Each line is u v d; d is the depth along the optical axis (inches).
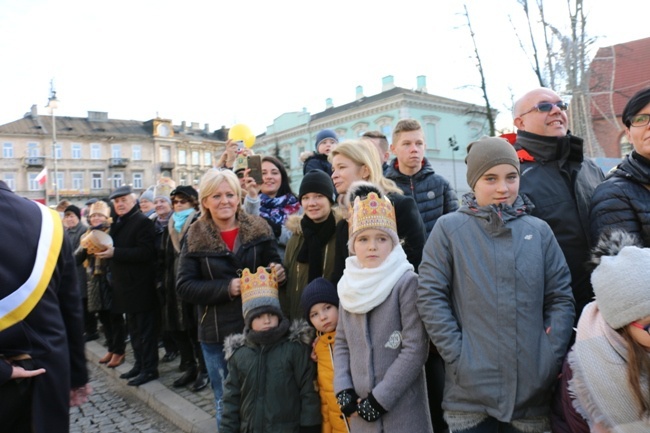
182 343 179.9
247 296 100.7
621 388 55.6
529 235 73.7
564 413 63.9
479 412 70.8
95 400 177.6
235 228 125.7
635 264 54.7
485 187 75.9
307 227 106.5
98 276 222.7
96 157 2261.3
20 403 68.2
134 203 186.1
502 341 69.7
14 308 67.4
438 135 1317.7
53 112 1164.5
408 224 95.9
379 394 76.2
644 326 53.6
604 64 481.4
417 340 78.9
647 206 76.3
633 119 78.5
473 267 74.1
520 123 94.8
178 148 2477.9
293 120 1590.8
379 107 1314.0
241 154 167.2
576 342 61.5
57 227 77.8
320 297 93.5
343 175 102.7
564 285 72.7
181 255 123.0
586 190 88.2
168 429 147.9
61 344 74.2
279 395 94.0
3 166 2049.7
